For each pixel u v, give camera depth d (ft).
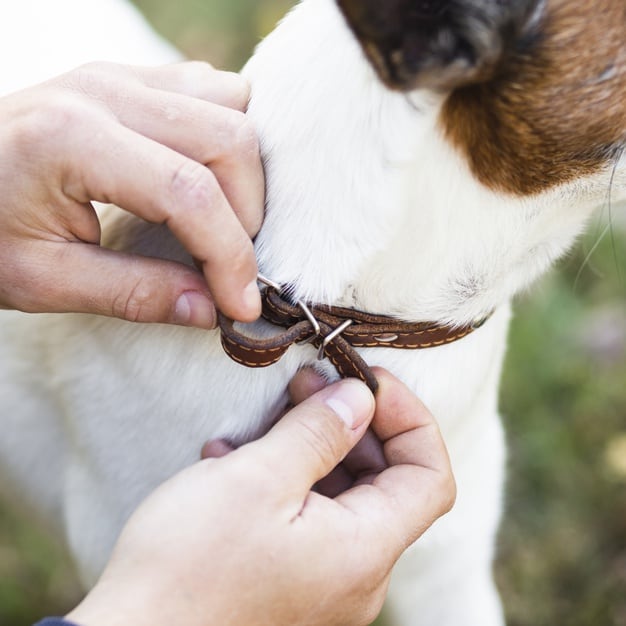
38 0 2.43
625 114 1.52
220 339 1.63
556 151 1.54
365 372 1.62
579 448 2.94
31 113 1.55
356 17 1.35
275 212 1.58
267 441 1.54
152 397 1.74
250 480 1.50
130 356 1.73
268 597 1.48
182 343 1.70
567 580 2.71
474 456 1.95
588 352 3.10
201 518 1.48
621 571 2.69
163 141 1.56
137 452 1.80
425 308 1.64
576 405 3.00
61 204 1.57
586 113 1.51
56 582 2.85
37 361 1.95
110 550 1.94
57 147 1.53
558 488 2.87
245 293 1.53
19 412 2.04
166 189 1.50
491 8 1.39
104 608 1.42
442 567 2.03
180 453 1.76
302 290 1.57
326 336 1.59
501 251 1.63
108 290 1.59
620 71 1.49
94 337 1.79
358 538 1.54
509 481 2.89
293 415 1.57
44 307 1.63
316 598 1.52
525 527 2.82
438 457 1.65
